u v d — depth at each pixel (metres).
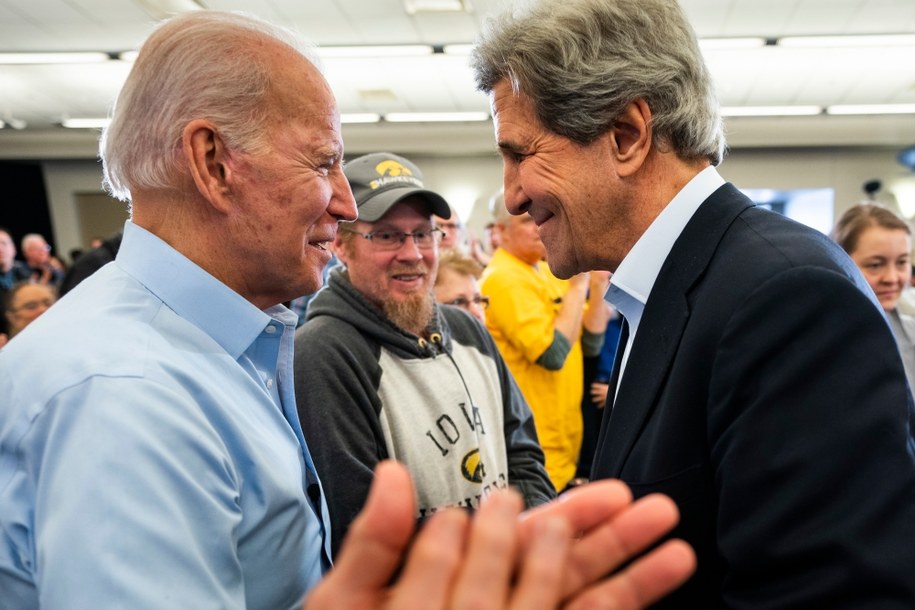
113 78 6.71
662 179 0.73
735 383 0.54
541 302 1.98
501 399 1.38
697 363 0.60
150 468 0.51
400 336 1.23
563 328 1.95
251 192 0.69
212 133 0.67
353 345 1.16
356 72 6.64
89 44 5.75
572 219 0.75
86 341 0.58
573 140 0.72
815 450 0.49
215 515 0.55
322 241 0.79
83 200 10.41
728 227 0.68
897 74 6.70
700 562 0.60
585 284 2.04
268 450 0.67
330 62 6.30
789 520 0.48
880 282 1.65
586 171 0.72
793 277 0.54
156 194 0.69
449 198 10.13
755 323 0.54
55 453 0.51
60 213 10.34
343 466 1.02
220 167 0.68
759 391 0.52
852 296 0.52
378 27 5.41
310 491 0.79
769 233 0.64
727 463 0.53
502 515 0.23
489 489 1.24
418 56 6.14
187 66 0.66
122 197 0.76
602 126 0.70
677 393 0.62
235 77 0.67
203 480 0.56
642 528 0.25
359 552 0.22
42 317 0.65
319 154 0.73
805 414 0.50
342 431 1.05
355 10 5.04
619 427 0.69
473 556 0.22
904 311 1.84
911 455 0.49
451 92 7.46
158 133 0.67
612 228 0.75
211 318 0.69
